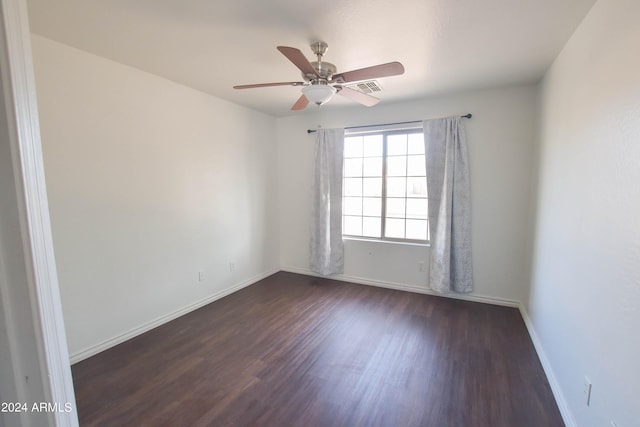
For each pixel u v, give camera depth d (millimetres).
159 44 2119
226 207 3613
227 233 3648
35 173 784
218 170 3471
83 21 1817
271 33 1953
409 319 3023
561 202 2031
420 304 3389
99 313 2436
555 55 2258
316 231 4207
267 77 2764
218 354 2422
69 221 2223
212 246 3451
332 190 4055
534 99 3014
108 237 2465
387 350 2479
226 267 3658
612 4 1387
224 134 3523
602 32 1490
